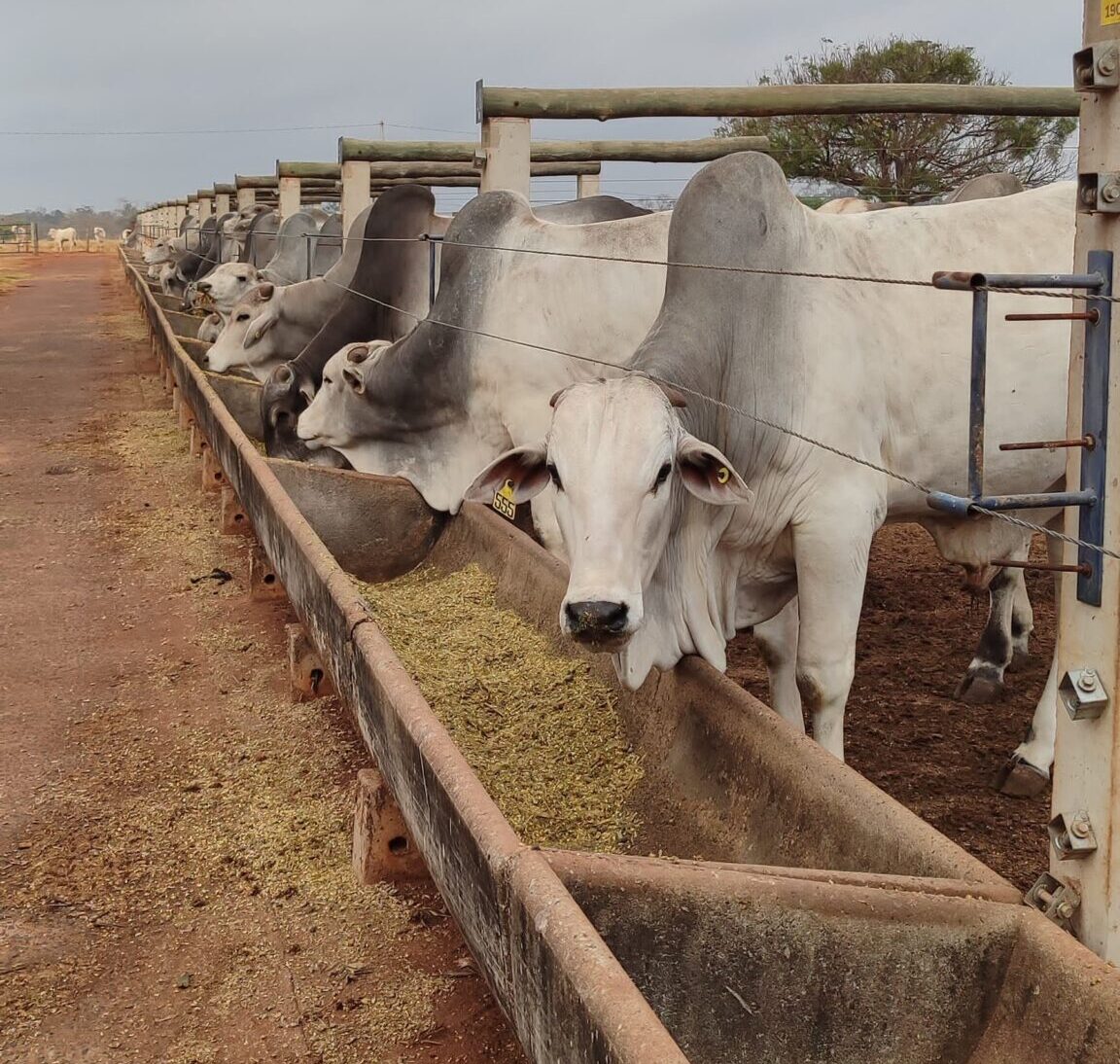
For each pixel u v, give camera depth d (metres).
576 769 3.72
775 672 4.38
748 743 3.05
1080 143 2.14
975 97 7.05
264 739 4.26
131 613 5.80
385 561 6.12
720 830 3.04
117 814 3.78
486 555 5.57
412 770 2.67
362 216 9.49
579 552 3.05
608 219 7.13
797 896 2.12
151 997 2.86
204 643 5.32
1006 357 4.02
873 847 2.48
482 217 5.93
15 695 4.80
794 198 4.03
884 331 3.96
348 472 6.04
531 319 5.64
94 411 11.95
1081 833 2.15
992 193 5.61
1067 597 2.21
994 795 4.19
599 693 4.05
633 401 3.15
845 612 3.93
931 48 16.70
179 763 4.13
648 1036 1.54
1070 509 2.26
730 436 3.79
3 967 2.98
